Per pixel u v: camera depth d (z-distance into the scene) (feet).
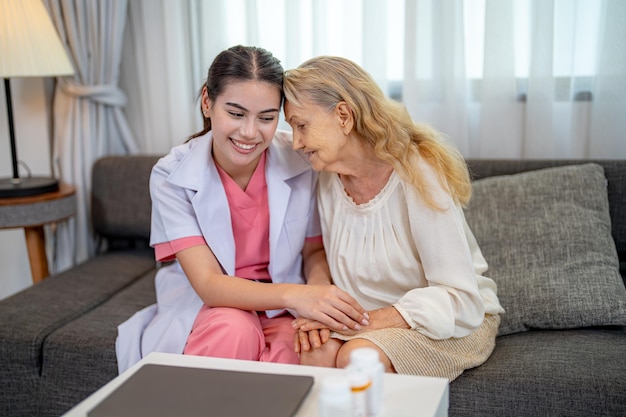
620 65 7.02
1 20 7.10
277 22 8.04
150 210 7.84
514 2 7.34
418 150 4.93
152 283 7.07
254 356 5.06
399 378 3.83
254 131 4.88
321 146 4.86
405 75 7.59
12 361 5.83
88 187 8.59
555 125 7.47
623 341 5.19
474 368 4.93
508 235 6.04
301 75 4.86
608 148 7.23
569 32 7.16
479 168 6.97
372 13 7.52
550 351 5.07
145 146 8.95
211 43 8.11
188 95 8.50
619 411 4.55
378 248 5.06
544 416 4.67
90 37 8.27
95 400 3.68
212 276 5.12
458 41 7.45
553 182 6.27
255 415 3.33
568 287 5.56
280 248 5.52
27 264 8.95
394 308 4.75
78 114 8.43
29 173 8.38
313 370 3.92
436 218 4.75
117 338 5.55
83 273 7.40
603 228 5.99
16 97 8.56
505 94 7.44
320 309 4.68
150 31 8.45
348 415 3.20
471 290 4.69
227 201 5.41
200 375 3.78
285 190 5.47
